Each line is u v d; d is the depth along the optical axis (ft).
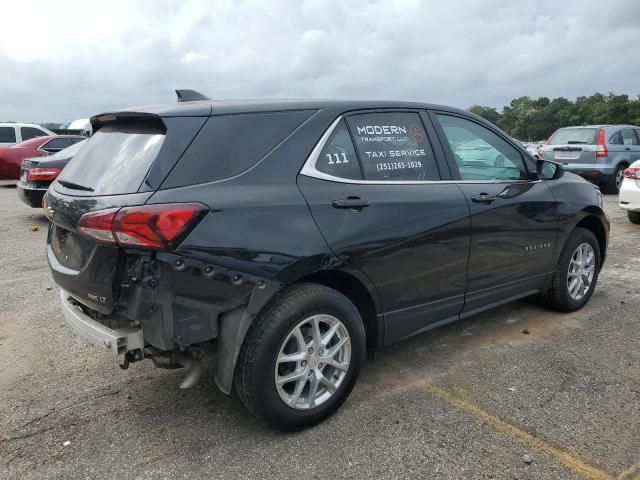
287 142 9.87
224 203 8.79
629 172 29.12
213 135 9.21
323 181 10.07
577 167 42.42
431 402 10.84
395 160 11.35
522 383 11.60
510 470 8.74
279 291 9.39
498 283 13.30
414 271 11.18
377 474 8.68
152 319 8.50
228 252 8.68
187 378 9.33
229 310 8.95
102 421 10.28
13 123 59.57
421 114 12.28
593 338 13.97
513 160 14.11
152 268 8.30
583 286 15.98
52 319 15.56
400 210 10.85
